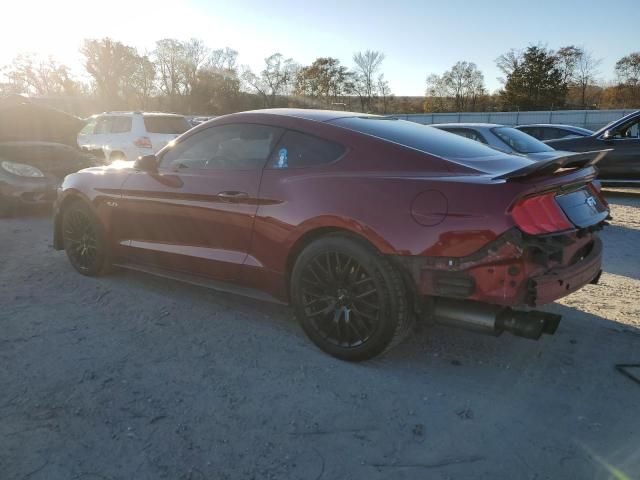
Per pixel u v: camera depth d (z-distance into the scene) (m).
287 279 3.49
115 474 2.29
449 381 3.05
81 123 9.25
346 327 3.20
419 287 2.88
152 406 2.80
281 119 3.66
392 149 3.19
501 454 2.42
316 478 2.27
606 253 6.07
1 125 8.33
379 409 2.77
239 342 3.56
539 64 67.31
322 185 3.22
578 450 2.44
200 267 3.91
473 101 73.56
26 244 6.18
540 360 3.30
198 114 67.81
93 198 4.57
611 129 10.06
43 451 2.44
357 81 74.25
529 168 2.65
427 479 2.26
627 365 3.23
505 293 2.67
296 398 2.88
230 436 2.55
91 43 62.84
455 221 2.75
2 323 3.85
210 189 3.74
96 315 4.01
